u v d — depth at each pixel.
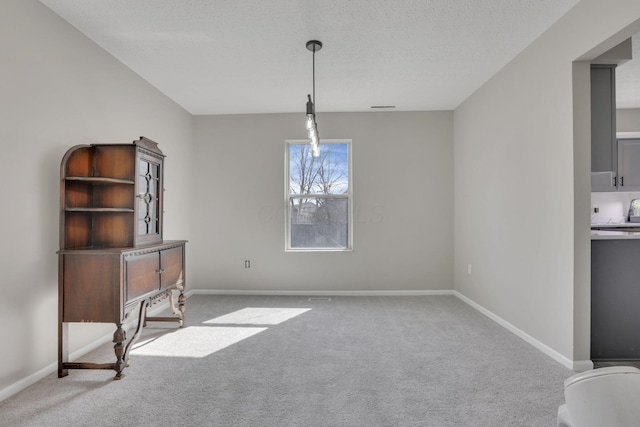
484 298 3.71
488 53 3.02
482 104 3.75
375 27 2.60
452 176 4.61
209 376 2.26
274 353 2.64
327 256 4.63
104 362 2.50
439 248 4.62
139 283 2.46
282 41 2.80
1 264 2.00
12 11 2.06
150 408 1.88
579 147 2.37
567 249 2.43
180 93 3.95
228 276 4.70
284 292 4.64
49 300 2.33
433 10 2.39
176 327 3.28
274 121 4.68
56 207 2.40
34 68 2.22
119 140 3.14
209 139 4.71
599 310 2.57
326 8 2.36
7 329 2.04
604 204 5.21
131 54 3.02
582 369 2.35
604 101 2.55
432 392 2.05
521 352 2.66
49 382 2.19
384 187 4.62
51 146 2.36
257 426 1.72
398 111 4.62
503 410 1.86
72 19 2.47
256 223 4.68
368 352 2.66
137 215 2.57
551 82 2.59
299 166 4.78
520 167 3.02
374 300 4.31
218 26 2.58
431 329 3.21
